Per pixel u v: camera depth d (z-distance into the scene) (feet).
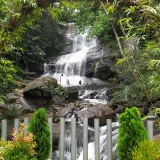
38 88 26.71
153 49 6.13
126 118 8.19
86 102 30.07
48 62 46.14
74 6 9.54
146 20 6.38
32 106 26.04
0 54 8.49
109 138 9.42
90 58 42.60
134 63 19.15
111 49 40.70
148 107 19.74
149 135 8.86
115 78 35.24
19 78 35.40
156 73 6.57
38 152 8.49
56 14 9.45
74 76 42.96
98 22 35.58
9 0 8.23
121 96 24.18
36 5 8.07
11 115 21.22
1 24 8.79
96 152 9.53
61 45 51.80
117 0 7.04
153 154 5.68
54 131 18.84
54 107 25.85
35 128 8.69
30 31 42.01
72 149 9.71
